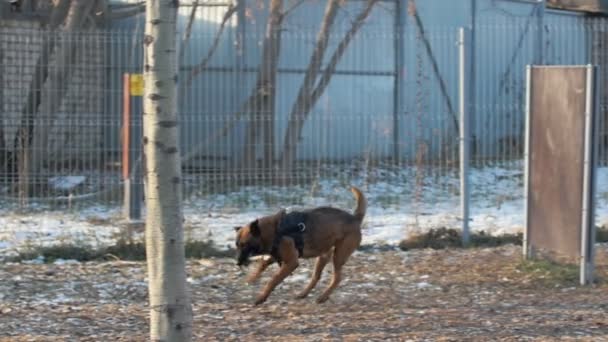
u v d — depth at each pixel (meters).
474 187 18.06
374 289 11.25
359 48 21.05
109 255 12.95
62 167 16.73
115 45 17.66
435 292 11.09
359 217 10.83
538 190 12.13
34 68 17.06
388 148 19.67
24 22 20.25
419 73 19.84
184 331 6.22
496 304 10.43
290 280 11.70
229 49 20.02
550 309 10.16
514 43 22.75
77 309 10.13
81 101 17.33
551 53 22.23
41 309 10.09
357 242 10.73
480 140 19.84
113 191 16.75
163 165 6.08
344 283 11.55
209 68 19.56
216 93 19.52
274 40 18.56
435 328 9.27
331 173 18.61
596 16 26.12
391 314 9.94
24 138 16.25
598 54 21.11
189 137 18.91
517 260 12.64
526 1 24.05
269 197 17.20
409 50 21.44
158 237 6.14
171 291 6.16
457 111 21.23
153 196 6.12
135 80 14.88
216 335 8.94
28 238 13.73
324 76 19.17
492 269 12.20
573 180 11.43
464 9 23.42
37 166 16.42
